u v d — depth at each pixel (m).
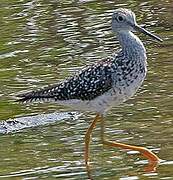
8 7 24.92
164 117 15.92
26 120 16.39
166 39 20.84
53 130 15.80
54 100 14.48
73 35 21.86
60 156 14.41
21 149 14.86
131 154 14.38
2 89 18.42
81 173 13.59
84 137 15.27
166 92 17.25
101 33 21.80
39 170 13.80
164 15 23.06
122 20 14.50
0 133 15.80
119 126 15.69
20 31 22.58
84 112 16.66
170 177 13.20
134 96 17.20
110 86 14.16
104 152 14.54
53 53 20.69
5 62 20.38
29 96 14.48
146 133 15.19
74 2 25.02
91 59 19.88
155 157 13.98
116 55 14.39
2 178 13.48
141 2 24.61
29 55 20.75
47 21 23.22
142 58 14.20
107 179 13.28
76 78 14.38
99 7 24.22
